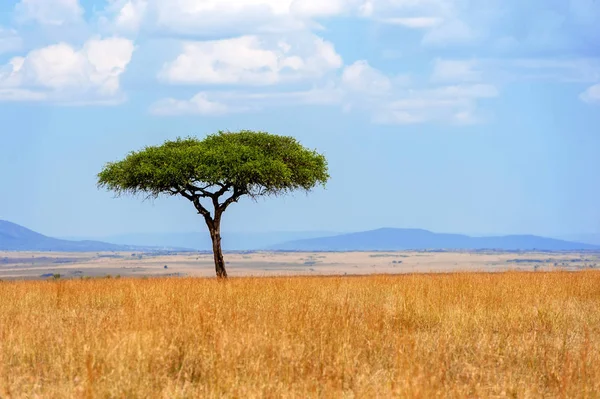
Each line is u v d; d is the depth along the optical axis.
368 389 11.95
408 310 20.67
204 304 20.25
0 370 12.99
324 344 15.10
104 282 33.41
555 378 13.24
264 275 44.97
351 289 28.41
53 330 17.12
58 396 11.82
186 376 13.23
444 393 11.73
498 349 15.50
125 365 13.09
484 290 26.08
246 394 11.79
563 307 22.62
